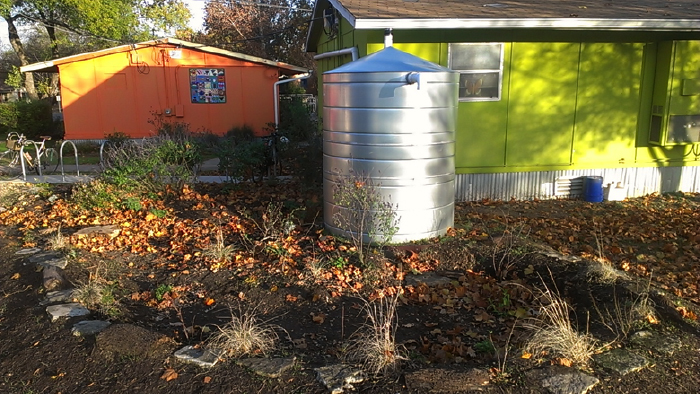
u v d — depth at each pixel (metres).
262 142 10.06
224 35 33.38
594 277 5.08
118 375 3.53
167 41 16.56
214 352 3.74
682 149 9.60
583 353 3.62
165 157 8.97
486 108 8.80
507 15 7.80
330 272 5.46
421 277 5.54
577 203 9.02
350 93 6.13
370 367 3.56
